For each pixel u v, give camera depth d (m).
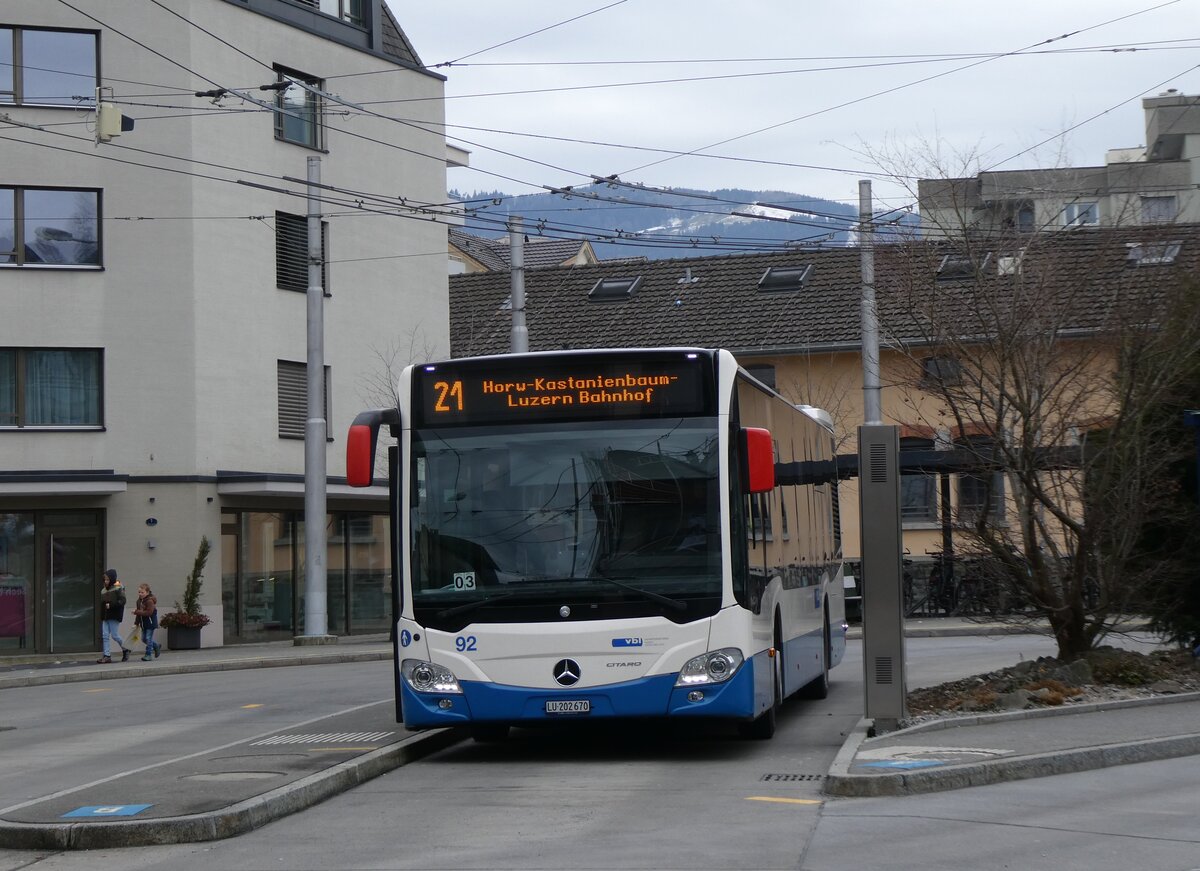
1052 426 15.77
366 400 38.69
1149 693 15.84
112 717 19.53
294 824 10.12
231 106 35.19
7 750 16.00
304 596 37.03
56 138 33.84
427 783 11.96
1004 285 15.79
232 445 35.16
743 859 8.50
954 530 16.48
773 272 45.41
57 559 33.81
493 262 65.94
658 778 11.95
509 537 12.73
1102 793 10.63
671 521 12.64
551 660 12.47
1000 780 11.18
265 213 36.22
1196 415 17.17
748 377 13.64
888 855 8.54
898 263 16.73
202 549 34.06
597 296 46.75
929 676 20.64
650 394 12.88
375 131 39.06
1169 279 15.99
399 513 13.05
